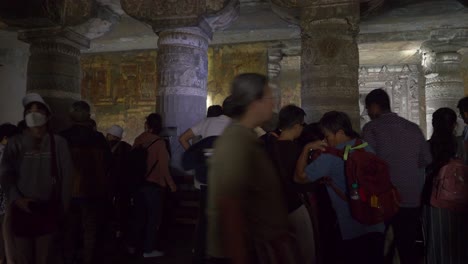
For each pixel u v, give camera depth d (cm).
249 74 235
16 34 1343
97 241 542
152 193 606
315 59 825
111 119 1557
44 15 985
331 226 392
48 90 1017
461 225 417
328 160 344
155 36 1368
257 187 214
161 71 951
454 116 444
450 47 1219
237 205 199
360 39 1266
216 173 207
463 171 411
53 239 374
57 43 1027
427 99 1273
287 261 226
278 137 384
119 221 712
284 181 354
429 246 449
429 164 445
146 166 605
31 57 1038
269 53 1415
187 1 930
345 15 822
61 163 380
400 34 1243
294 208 356
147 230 612
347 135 367
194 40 958
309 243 355
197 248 392
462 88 1237
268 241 220
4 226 362
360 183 331
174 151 903
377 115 446
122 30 1296
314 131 489
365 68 1677
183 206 862
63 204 378
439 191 419
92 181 518
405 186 417
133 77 1552
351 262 345
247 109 232
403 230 420
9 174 362
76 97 1074
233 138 211
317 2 834
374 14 976
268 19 1177
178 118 929
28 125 365
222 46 1462
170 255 625
